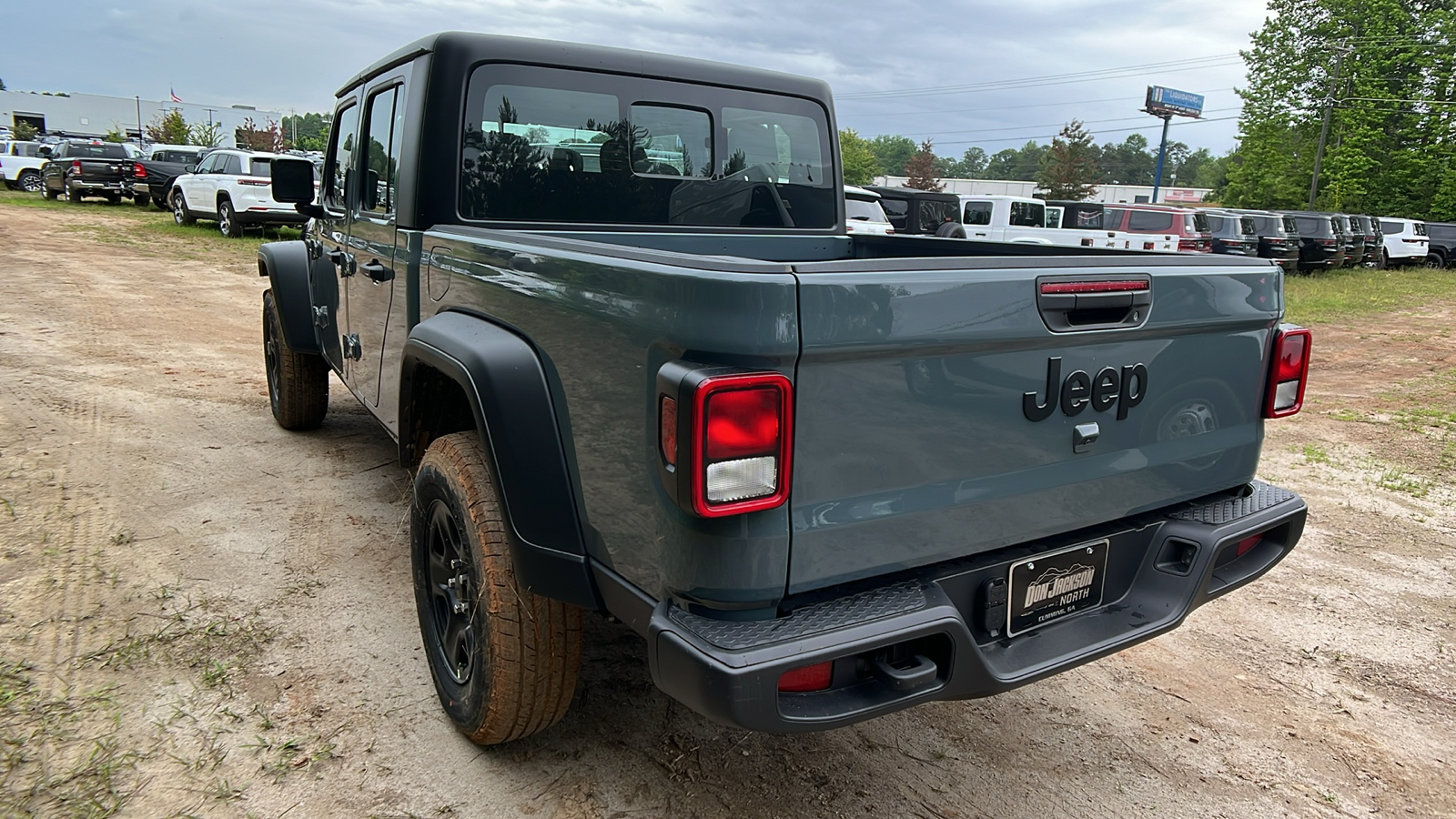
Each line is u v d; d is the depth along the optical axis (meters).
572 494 2.20
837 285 1.76
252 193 17.58
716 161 3.69
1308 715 3.12
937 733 2.91
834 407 1.82
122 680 2.89
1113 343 2.25
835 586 1.95
